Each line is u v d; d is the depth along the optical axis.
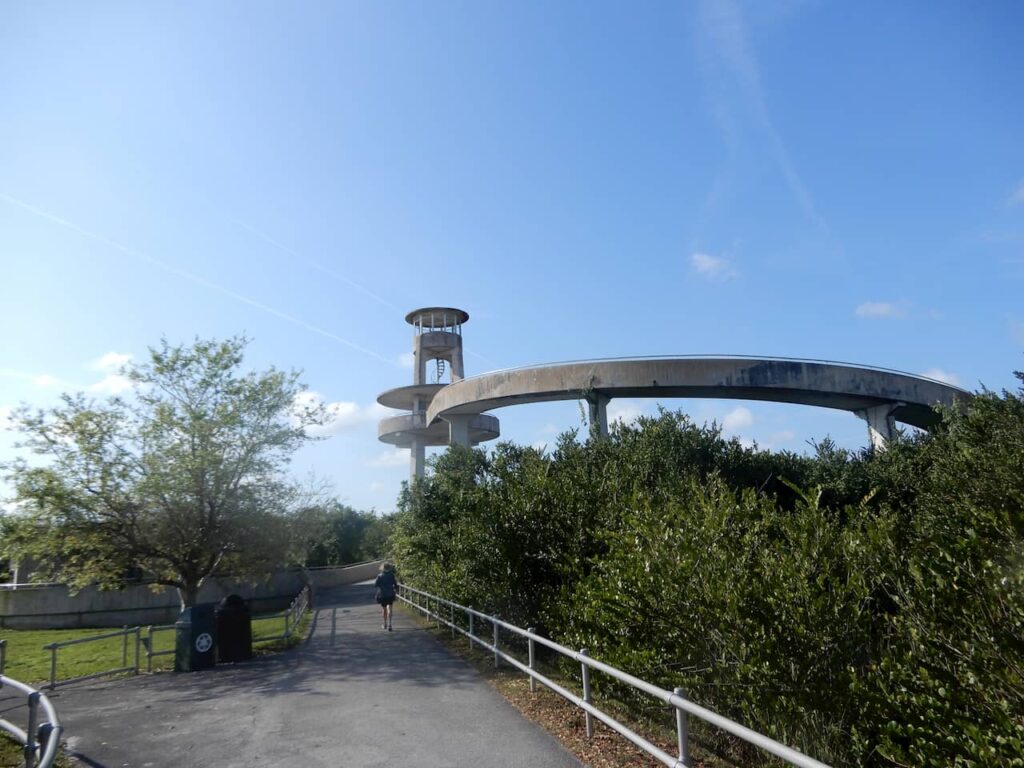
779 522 7.28
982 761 3.90
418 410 51.28
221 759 7.43
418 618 22.50
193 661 13.74
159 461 17.59
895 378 34.97
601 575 10.06
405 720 8.73
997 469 9.86
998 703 4.10
